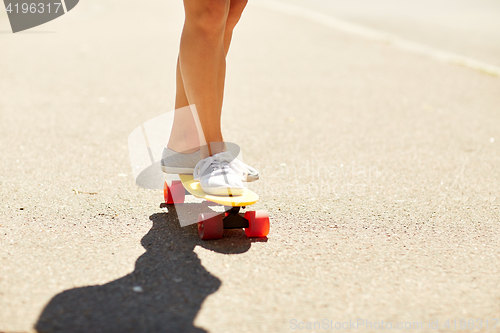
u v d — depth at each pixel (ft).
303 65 24.03
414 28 35.12
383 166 11.66
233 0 8.70
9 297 6.08
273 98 18.31
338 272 6.86
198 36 7.91
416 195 9.91
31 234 7.79
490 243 7.86
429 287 6.53
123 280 6.55
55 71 21.56
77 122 14.70
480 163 11.94
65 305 5.96
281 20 38.70
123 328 5.57
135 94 18.37
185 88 8.36
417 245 7.75
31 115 15.28
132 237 7.82
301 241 7.80
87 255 7.18
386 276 6.79
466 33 32.83
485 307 6.12
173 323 5.68
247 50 27.35
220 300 6.15
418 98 18.65
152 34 31.63
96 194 9.56
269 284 6.53
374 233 8.15
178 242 7.68
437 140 13.79
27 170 10.75
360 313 5.96
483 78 21.84
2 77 20.20
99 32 31.96
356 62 24.89
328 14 42.42
